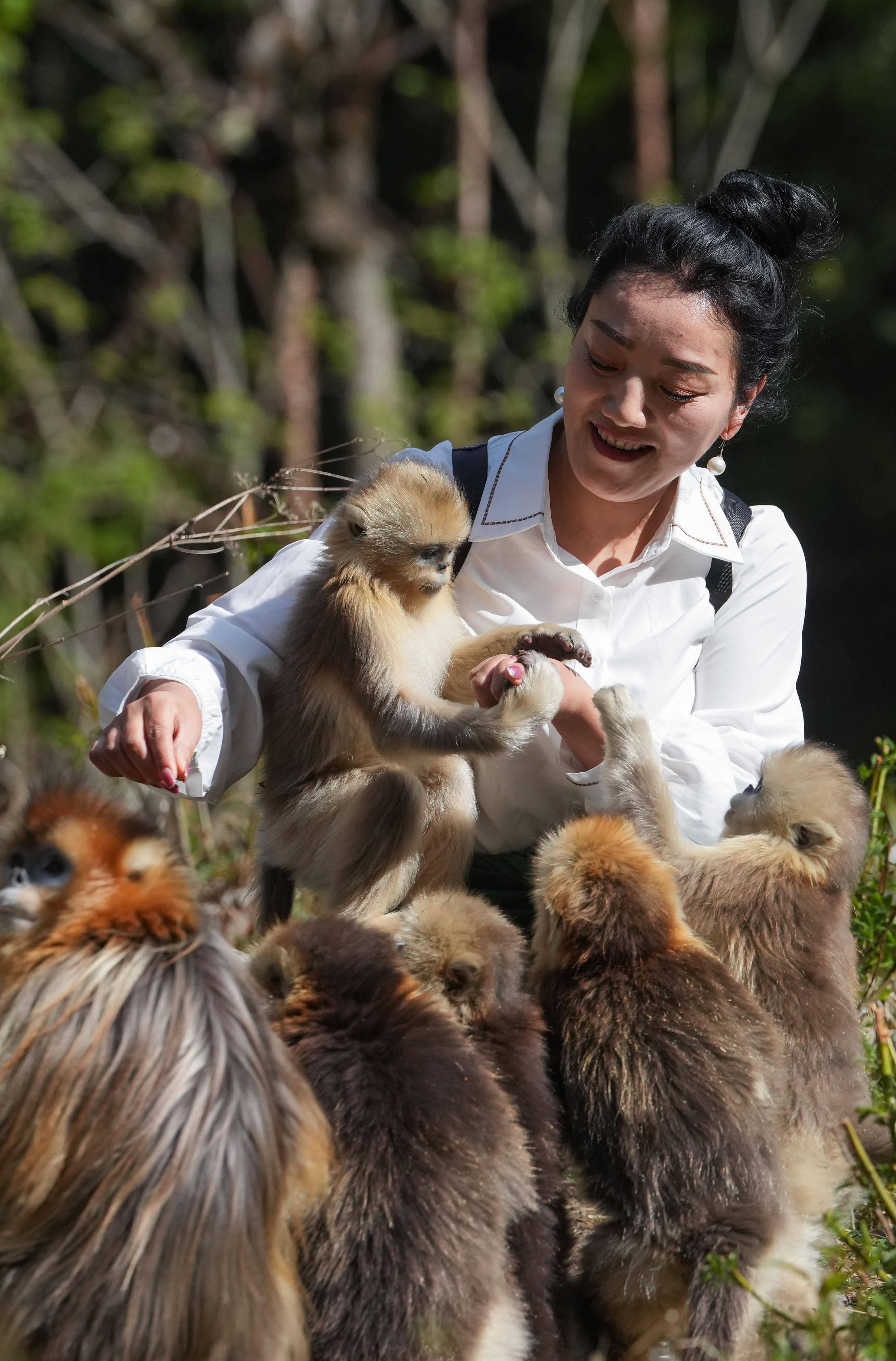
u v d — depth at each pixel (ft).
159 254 106.73
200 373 119.55
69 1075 15.30
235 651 24.26
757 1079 19.72
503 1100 18.49
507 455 25.39
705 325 22.49
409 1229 16.70
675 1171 19.02
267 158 118.01
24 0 97.30
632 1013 19.95
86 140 119.55
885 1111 19.81
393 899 23.71
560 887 20.99
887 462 104.27
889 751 31.24
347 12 108.37
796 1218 20.40
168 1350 14.93
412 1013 18.42
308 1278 16.74
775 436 106.93
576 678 23.70
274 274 113.39
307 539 27.14
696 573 25.16
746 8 116.26
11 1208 15.42
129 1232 15.05
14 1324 15.21
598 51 123.75
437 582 24.32
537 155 119.14
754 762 25.11
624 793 23.43
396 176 127.03
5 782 40.81
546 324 114.73
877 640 106.52
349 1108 17.33
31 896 15.93
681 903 22.68
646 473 23.32
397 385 107.34
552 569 24.79
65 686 52.75
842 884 23.56
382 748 24.08
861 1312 19.34
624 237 23.11
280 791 25.07
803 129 111.75
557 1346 18.08
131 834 16.24
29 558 87.04
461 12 111.24
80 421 101.04
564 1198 19.61
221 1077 15.55
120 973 15.62
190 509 97.30
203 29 118.32
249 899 32.17
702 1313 17.85
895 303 104.63
